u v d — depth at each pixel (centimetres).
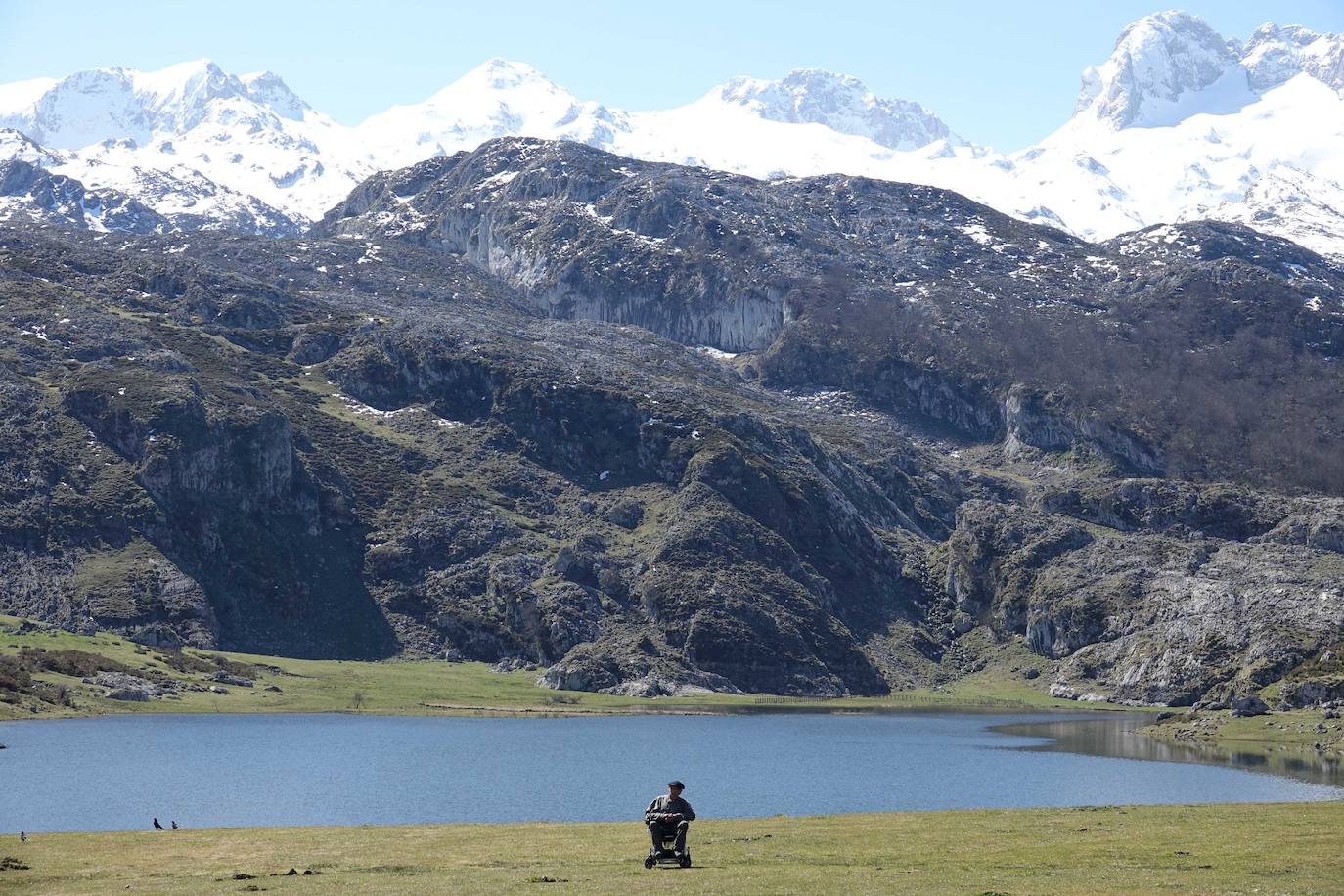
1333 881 7656
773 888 7481
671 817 8356
